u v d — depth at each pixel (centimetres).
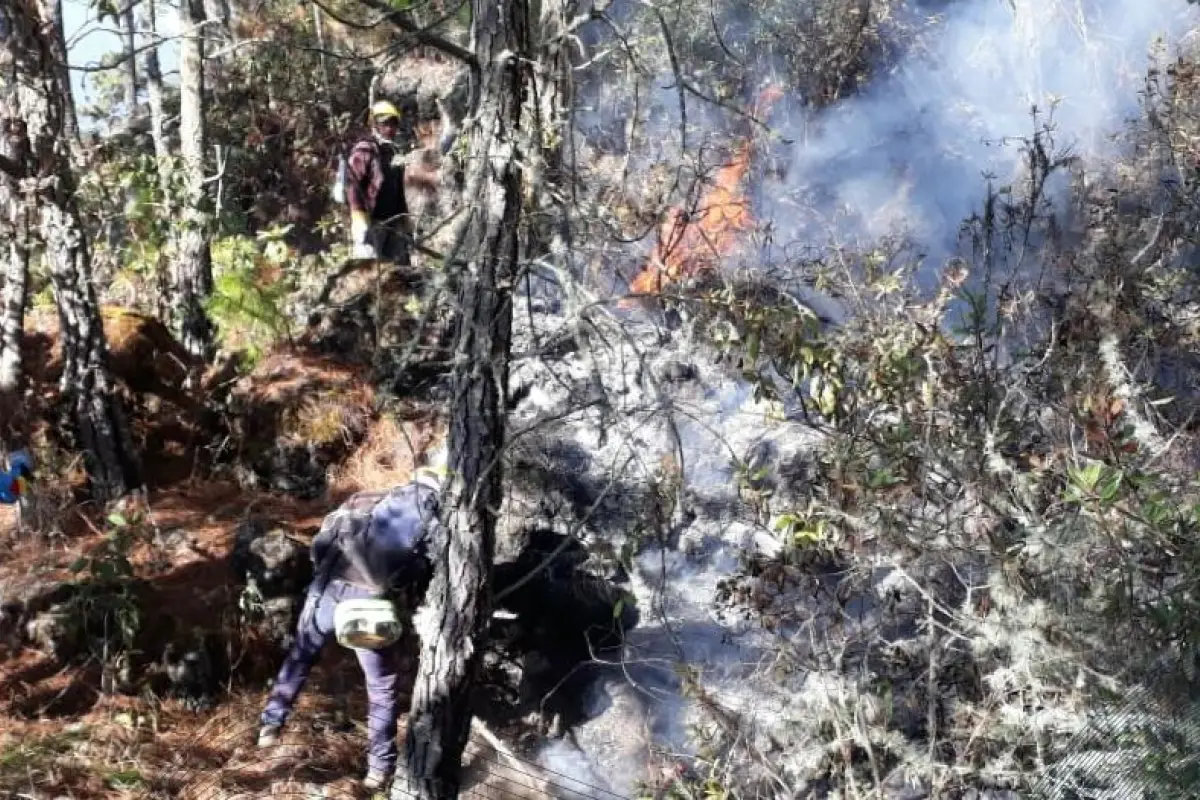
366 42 857
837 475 392
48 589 498
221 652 499
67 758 430
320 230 1056
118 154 873
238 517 610
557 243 378
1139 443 391
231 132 1083
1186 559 338
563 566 557
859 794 355
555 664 543
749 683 471
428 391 685
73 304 593
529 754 509
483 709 529
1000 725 346
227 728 470
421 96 1002
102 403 603
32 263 702
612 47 419
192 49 838
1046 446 426
